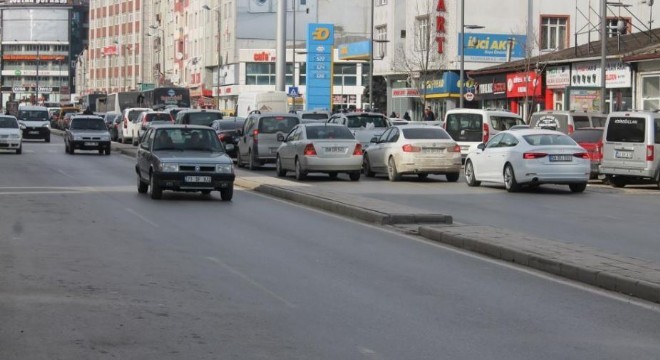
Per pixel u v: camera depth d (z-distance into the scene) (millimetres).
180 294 11812
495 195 28281
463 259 15367
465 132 40031
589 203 25969
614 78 50938
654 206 25281
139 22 155875
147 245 16328
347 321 10398
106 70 171625
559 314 10977
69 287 12102
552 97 58500
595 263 13727
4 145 50438
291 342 9328
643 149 30656
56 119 106625
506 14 70250
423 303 11539
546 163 28656
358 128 42062
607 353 9070
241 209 23141
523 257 14797
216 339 9383
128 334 9500
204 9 124500
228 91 114438
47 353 8656
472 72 67938
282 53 70875
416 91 72375
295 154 34125
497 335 9805
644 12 69625
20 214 20984
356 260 15086
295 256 15414
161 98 83062
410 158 33031
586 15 70625
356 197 24234
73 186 29438
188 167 24719
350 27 115812
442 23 69688
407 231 18953
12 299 11242
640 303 11734
